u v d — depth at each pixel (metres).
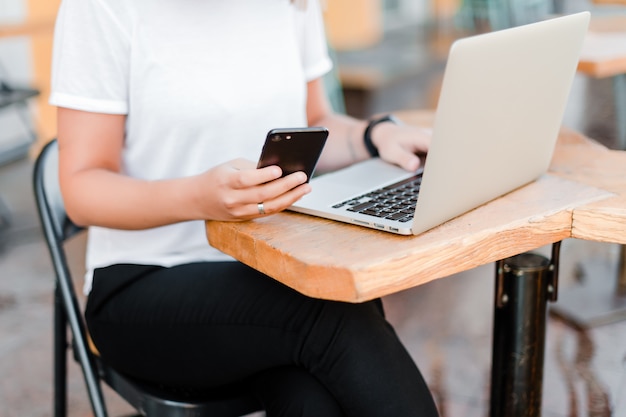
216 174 1.13
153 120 1.38
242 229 1.10
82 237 3.44
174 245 1.42
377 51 7.48
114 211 1.25
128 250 1.43
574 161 1.37
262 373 1.30
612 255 3.00
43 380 2.43
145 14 1.34
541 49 1.11
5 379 2.45
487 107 1.04
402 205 1.15
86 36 1.32
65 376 1.60
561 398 2.17
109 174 1.30
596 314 2.58
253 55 1.44
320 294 0.97
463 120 1.00
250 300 1.25
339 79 6.21
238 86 1.42
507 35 1.03
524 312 1.39
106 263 1.43
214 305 1.27
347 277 0.95
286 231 1.08
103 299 1.35
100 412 1.41
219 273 1.32
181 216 1.19
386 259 0.96
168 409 1.31
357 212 1.12
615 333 2.48
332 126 1.64
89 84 1.32
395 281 0.98
